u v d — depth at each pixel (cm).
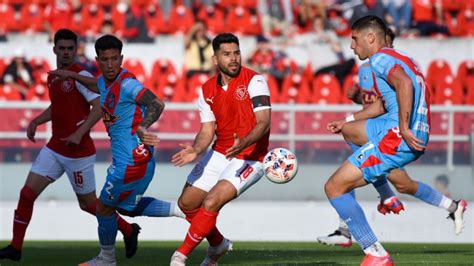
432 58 6106
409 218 4181
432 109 4150
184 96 5419
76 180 2814
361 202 4206
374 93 3103
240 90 2302
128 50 5909
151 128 4103
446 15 6219
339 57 5831
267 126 2209
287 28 6116
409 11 6150
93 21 5997
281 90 5503
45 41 6000
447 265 2534
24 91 5506
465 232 4159
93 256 2991
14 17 6059
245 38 6025
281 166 2275
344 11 6100
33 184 2758
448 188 4162
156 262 2722
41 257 2955
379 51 2148
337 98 5388
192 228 2227
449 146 4162
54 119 2767
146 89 2217
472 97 5619
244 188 2261
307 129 4116
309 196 4194
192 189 2411
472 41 6131
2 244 3684
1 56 5947
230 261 2680
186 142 4106
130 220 4106
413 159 2133
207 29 6084
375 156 2120
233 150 2120
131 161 2272
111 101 2258
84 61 5447
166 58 5922
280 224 4172
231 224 4169
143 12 6009
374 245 2138
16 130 4097
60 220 4144
